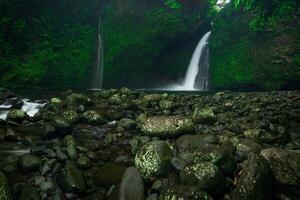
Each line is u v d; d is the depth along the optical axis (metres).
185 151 3.43
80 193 2.62
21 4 16.58
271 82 15.27
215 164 2.78
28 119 5.55
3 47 15.00
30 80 14.72
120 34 18.38
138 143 3.87
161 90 16.78
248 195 2.25
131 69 18.16
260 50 16.02
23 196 2.48
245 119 5.65
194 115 5.32
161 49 18.69
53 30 17.48
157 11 19.28
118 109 6.88
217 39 18.33
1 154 3.61
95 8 19.42
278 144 4.04
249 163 2.57
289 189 2.43
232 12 18.11
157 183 2.61
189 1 20.45
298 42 14.65
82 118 5.42
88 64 17.45
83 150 3.71
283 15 7.47
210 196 2.28
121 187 2.47
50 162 3.10
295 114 6.12
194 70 20.09
